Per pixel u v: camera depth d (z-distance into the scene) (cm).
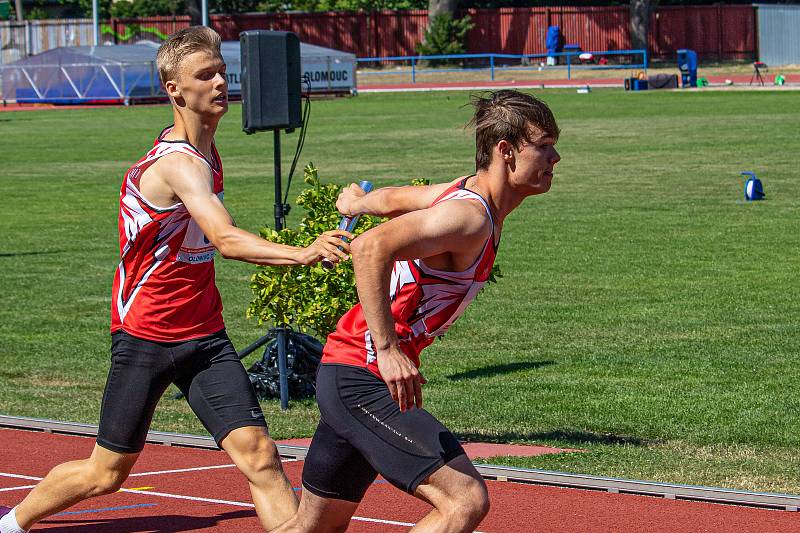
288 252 1296
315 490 1298
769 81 16400
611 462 2173
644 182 6838
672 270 4338
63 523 1773
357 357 1248
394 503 1880
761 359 3033
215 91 1436
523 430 2448
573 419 2523
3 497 1931
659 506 1872
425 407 2648
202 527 1756
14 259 4872
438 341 3372
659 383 2819
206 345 1468
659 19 19700
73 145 9988
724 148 8369
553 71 18712
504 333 3444
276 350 2827
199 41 1437
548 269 4409
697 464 2155
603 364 3038
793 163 7438
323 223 2473
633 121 10650
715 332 3366
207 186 1395
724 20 19562
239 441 1444
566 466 2150
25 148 9800
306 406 2712
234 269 4603
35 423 2436
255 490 1448
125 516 1811
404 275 1230
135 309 1450
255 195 6612
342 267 2523
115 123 12406
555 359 3112
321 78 15888
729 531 1745
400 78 18750
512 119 1205
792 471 2102
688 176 7025
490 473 2048
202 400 1464
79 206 6431
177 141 1434
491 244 1220
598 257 4634
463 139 9631
